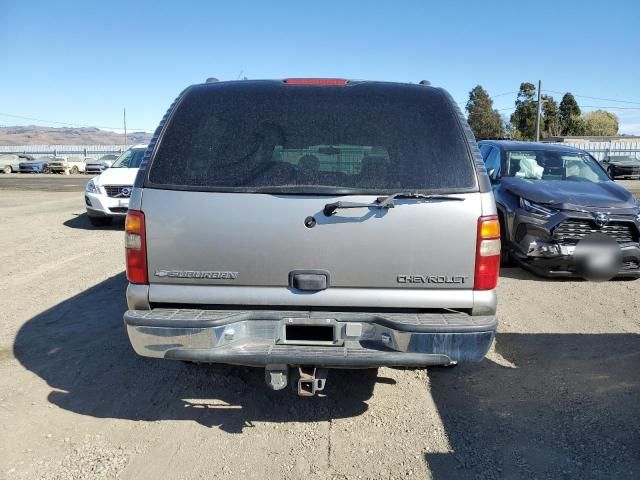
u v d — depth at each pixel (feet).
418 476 9.69
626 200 22.70
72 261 26.12
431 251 9.82
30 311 18.56
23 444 10.64
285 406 12.22
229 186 9.89
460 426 11.35
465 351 9.69
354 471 9.84
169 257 9.93
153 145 10.37
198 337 9.71
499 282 22.43
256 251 9.82
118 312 18.39
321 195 9.77
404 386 13.16
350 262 9.81
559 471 9.81
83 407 12.12
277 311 9.96
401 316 9.90
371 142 10.24
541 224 21.97
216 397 12.61
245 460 10.18
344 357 9.58
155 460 10.18
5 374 13.69
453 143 10.28
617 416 11.65
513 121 223.71
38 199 57.57
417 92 11.10
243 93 10.95
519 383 13.29
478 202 9.89
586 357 14.80
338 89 11.07
